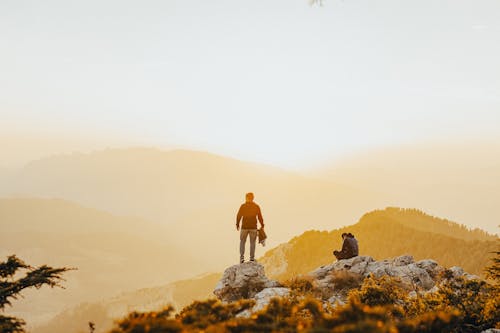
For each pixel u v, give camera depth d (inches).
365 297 404.8
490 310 363.9
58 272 395.5
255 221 595.8
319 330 184.5
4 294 355.6
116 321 207.8
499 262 437.4
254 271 581.6
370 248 4350.4
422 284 609.9
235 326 215.6
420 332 233.5
